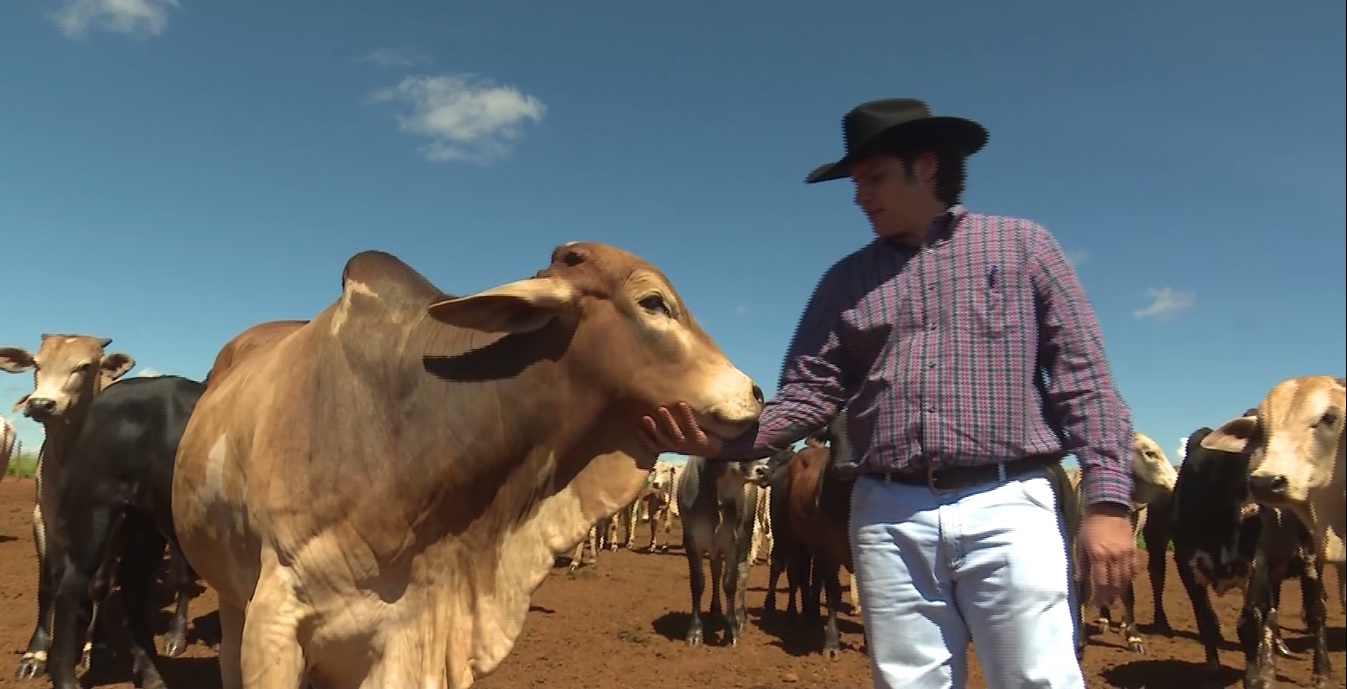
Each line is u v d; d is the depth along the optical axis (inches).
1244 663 346.9
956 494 107.6
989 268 108.7
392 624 124.1
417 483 123.6
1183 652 369.7
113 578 256.7
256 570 127.8
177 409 230.1
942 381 108.0
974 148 116.4
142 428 226.4
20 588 405.7
